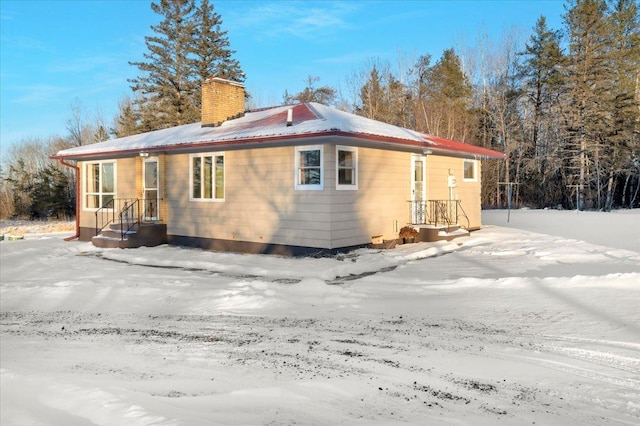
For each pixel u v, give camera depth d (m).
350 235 12.78
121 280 9.95
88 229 18.66
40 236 21.09
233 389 4.28
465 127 40.41
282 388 4.23
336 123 12.05
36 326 7.02
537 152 39.03
